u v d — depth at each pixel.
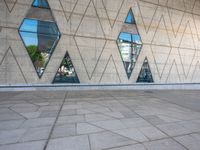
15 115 7.55
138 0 17.94
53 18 14.71
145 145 4.99
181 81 21.03
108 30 16.70
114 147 4.79
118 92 15.74
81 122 6.85
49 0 14.46
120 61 17.42
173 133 6.02
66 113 8.11
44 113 7.99
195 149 4.85
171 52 20.25
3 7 13.12
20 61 13.80
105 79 16.81
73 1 15.20
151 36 18.89
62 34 15.00
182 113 8.95
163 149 4.79
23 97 11.73
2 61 13.27
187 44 21.39
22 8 13.67
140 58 18.41
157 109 9.61
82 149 4.60
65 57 15.24
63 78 15.28
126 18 17.50
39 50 14.40
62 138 5.26
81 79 15.88
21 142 4.91
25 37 13.90
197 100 13.34
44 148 4.59
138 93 15.73
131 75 18.00
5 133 5.52
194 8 21.62
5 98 11.24
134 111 8.92
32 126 6.24
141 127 6.52
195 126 6.85
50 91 14.58
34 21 14.14
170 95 15.44
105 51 16.70
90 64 16.16
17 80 13.78
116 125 6.63
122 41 17.44
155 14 18.97
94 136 5.50
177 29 20.53
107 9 16.52
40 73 14.50
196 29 22.02
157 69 19.41
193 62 21.97
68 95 13.13
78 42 15.59
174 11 20.17
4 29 13.22
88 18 15.84
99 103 10.64
